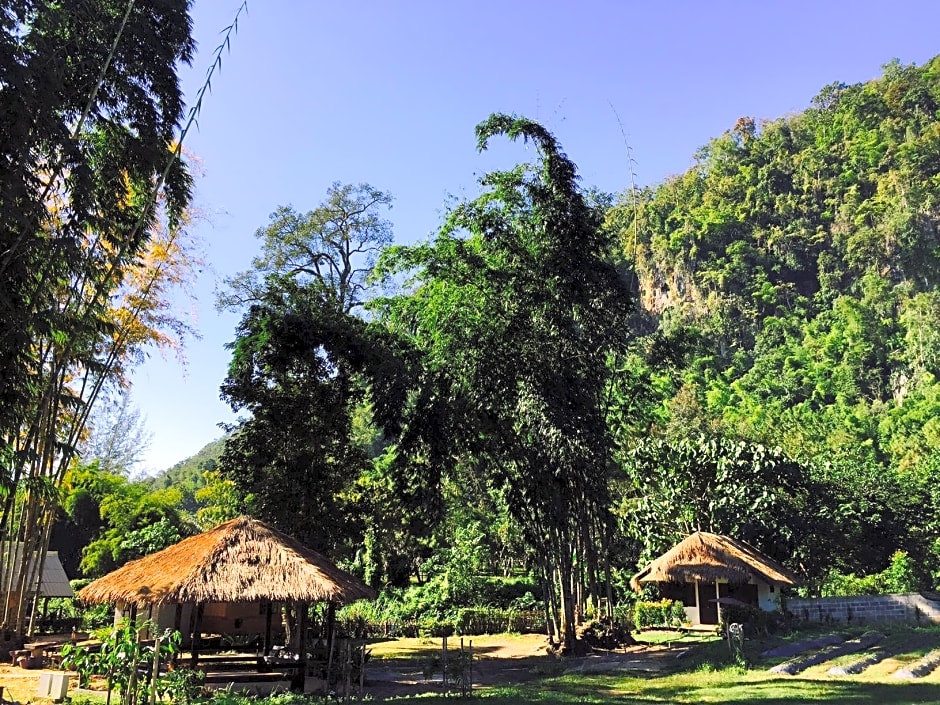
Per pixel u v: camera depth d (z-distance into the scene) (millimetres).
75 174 11266
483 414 17609
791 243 101875
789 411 68438
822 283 97000
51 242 10789
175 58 13195
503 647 21484
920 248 91188
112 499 33875
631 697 11688
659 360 20969
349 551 23125
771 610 24875
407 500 18141
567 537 18594
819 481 33750
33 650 16109
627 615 24891
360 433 30531
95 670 11273
